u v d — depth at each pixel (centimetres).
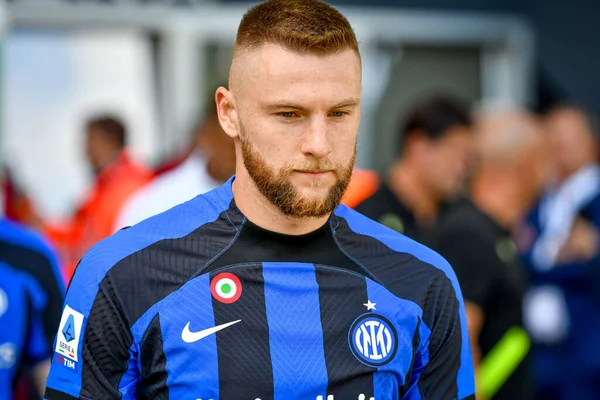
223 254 707
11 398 1052
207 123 1331
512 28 2445
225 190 739
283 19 667
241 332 688
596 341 1700
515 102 2334
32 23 2125
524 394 1224
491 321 1213
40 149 2166
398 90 2412
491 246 1199
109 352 683
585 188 1808
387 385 709
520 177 1580
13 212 1730
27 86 2150
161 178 1420
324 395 692
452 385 740
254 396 679
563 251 1733
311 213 673
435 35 2403
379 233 757
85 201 1814
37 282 1055
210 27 2248
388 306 718
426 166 1387
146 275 693
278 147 668
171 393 678
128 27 2197
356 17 2347
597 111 2452
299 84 656
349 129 678
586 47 2453
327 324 702
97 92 2206
